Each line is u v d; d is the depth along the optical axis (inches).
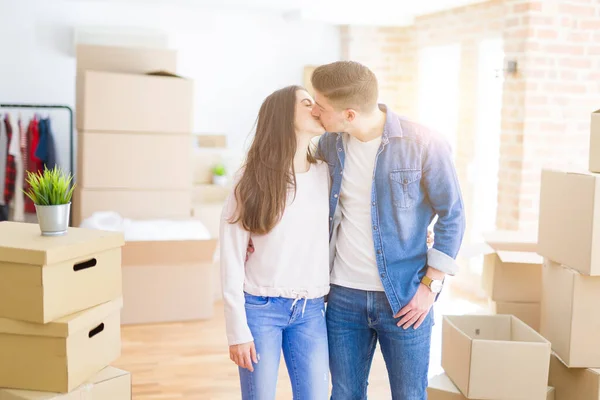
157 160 173.6
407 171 78.0
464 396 95.0
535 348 91.8
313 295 79.0
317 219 79.2
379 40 237.8
